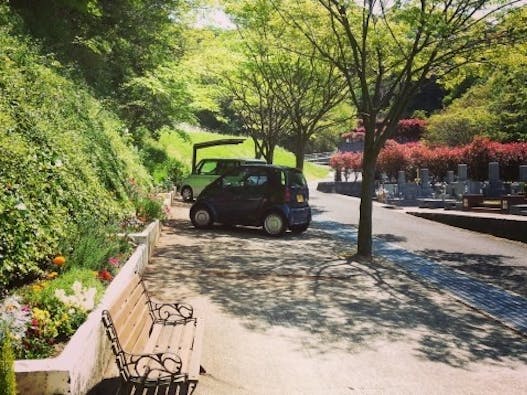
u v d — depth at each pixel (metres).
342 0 11.33
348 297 8.78
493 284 10.33
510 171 31.73
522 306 8.76
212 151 43.84
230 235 14.53
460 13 11.37
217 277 9.55
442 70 13.41
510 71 14.32
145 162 25.14
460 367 6.00
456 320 7.85
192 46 25.95
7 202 6.32
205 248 12.31
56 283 5.41
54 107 10.74
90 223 7.97
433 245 14.84
